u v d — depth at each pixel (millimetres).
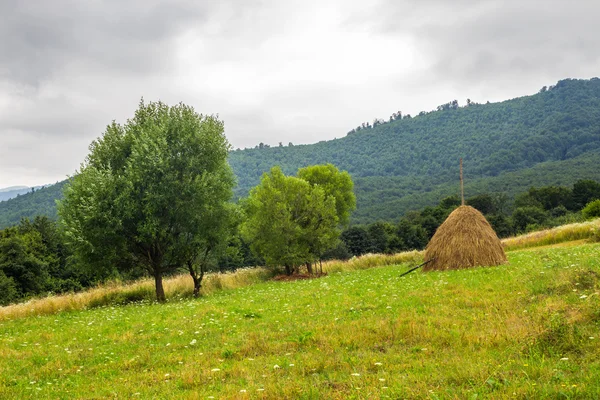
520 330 9273
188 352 10703
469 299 13016
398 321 11031
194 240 26031
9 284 51938
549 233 38219
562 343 8281
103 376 9602
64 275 62781
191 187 25328
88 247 24672
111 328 15297
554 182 152125
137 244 26188
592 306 9625
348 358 8820
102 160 27234
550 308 10281
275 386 7598
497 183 170375
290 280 33219
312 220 37438
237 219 28469
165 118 27781
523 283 14164
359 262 39094
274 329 12156
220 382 8312
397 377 7586
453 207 101875
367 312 12773
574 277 12820
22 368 10852
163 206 25078
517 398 6312
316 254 37938
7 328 18609
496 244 22062
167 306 20781
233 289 28562
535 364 7504
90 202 24234
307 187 38406
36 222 66375
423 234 91500
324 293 17969
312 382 7742
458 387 6914
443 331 9953
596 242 32406
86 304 25562
